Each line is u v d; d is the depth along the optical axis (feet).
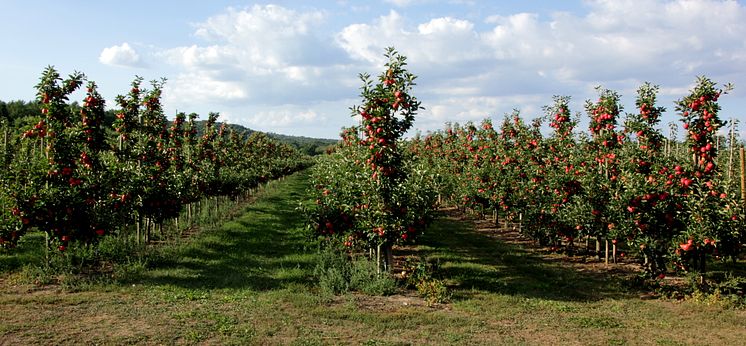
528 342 23.21
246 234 52.60
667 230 34.37
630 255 46.16
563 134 49.88
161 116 47.67
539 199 49.49
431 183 36.42
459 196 74.08
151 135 44.88
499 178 58.49
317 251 43.47
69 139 32.86
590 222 40.81
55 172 31.86
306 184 141.59
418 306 29.35
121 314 25.43
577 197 41.78
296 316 26.25
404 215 33.40
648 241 33.76
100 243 38.88
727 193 31.76
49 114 32.53
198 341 21.94
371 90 33.47
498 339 23.58
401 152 34.88
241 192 81.25
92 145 35.35
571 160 45.11
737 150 64.59
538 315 27.84
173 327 23.63
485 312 28.25
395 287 32.81
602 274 38.73
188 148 60.08
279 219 65.21
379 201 33.22
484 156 63.98
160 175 44.29
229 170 75.20
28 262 35.45
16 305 26.25
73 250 35.81
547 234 47.47
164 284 31.91
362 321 25.89
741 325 26.00
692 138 33.78
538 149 52.95
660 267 33.81
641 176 35.45
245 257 41.47
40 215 30.55
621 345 22.93
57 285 30.76
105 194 35.29
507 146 60.49
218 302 28.40
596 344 23.04
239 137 91.61
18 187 30.63
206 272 35.76
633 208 34.81
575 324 26.13
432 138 99.55
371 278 34.19
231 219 64.59
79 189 32.83
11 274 32.68
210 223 58.85
